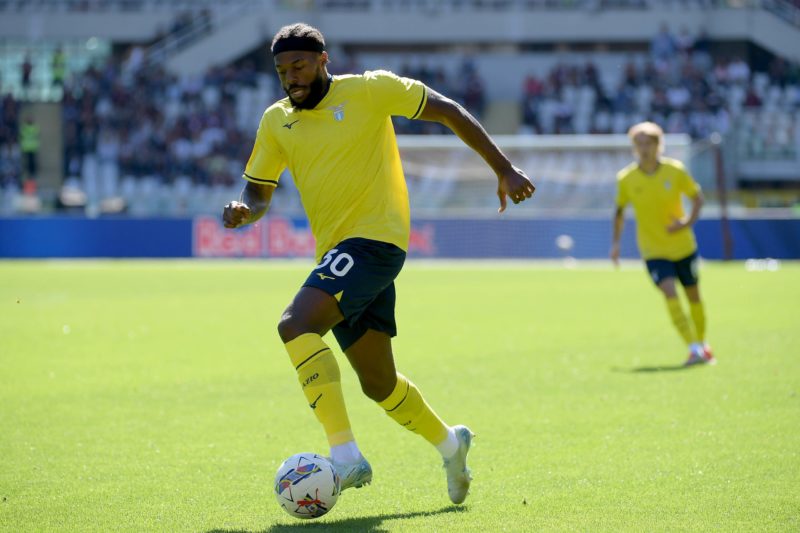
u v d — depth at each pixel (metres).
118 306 57.16
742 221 99.81
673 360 36.28
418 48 143.62
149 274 84.31
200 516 17.33
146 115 129.00
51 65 142.50
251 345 41.16
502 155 17.47
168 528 16.61
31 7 145.25
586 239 102.38
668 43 131.75
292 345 16.50
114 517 17.27
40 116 134.38
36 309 55.50
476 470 20.67
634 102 128.62
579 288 69.62
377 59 141.75
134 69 133.75
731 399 28.02
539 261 102.69
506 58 138.50
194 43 140.25
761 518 16.75
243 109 131.88
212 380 32.50
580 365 35.25
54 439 23.75
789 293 62.81
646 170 37.12
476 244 103.25
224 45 139.50
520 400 28.61
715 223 99.88
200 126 126.88
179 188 121.69
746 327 45.47
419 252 103.12
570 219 102.69
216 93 133.12
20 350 39.41
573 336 43.62
